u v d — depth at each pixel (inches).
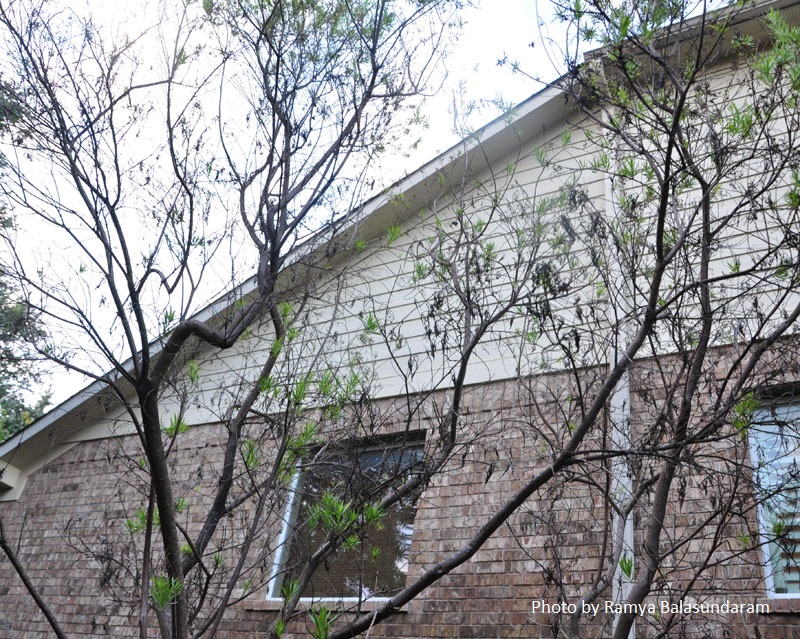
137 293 163.2
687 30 210.5
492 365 266.8
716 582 195.5
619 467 206.1
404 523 257.8
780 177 215.5
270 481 173.5
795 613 185.5
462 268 224.8
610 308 233.5
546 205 213.2
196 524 294.2
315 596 255.4
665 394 195.9
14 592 332.5
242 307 193.8
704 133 212.8
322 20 205.3
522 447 245.4
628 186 256.1
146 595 156.6
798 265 170.1
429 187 305.0
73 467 354.6
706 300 176.9
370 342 257.1
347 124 204.5
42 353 169.9
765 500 179.0
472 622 227.5
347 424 214.1
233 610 261.7
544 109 305.7
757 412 195.8
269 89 198.7
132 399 345.4
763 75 195.5
